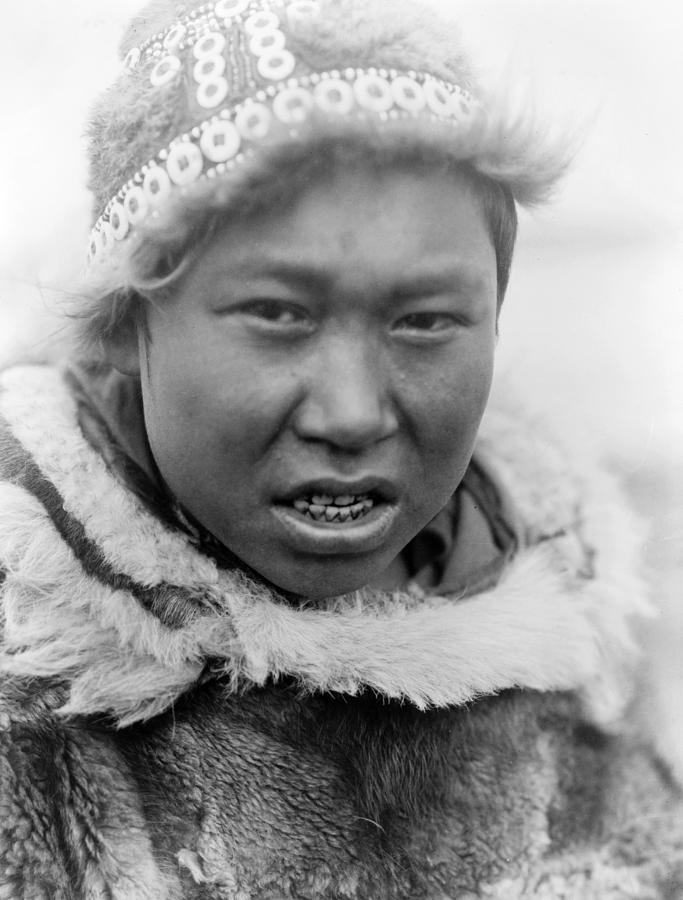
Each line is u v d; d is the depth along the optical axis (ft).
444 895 3.22
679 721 3.64
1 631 3.00
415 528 3.06
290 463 2.81
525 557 3.58
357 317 2.73
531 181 3.01
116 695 3.01
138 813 3.01
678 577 3.88
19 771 2.88
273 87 2.72
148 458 3.21
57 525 3.04
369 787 3.17
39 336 3.41
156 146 2.82
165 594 3.07
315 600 3.19
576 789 3.45
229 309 2.75
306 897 3.09
